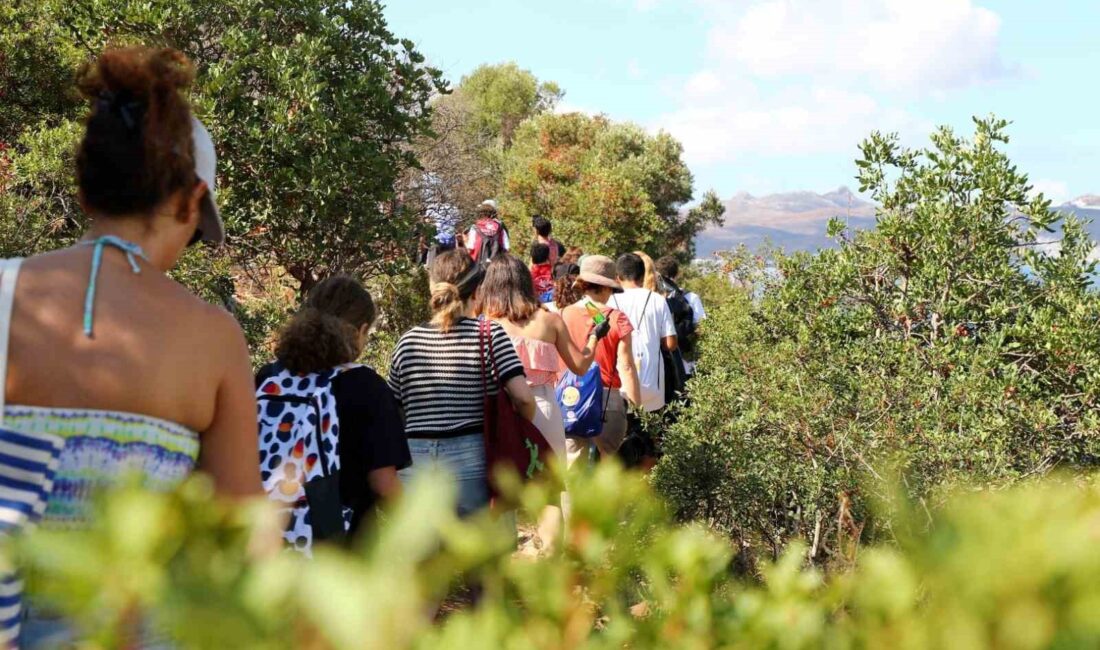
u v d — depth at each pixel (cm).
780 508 569
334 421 348
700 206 3581
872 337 700
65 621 140
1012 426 543
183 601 58
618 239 2512
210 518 69
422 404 473
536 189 2652
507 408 467
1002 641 67
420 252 1298
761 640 90
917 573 75
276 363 359
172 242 179
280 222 1112
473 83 4400
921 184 711
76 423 161
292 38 1164
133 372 165
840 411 545
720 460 561
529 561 89
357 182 1130
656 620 91
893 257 727
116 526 63
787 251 844
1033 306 695
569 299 743
